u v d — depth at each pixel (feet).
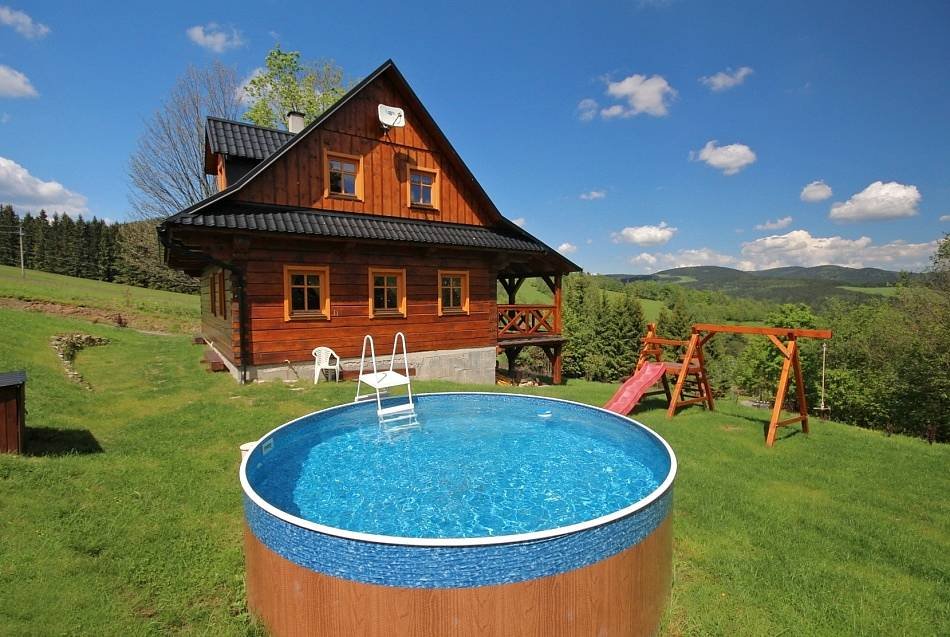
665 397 36.76
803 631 10.30
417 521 13.21
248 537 10.61
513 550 8.40
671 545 11.61
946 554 13.66
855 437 26.12
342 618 8.70
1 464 15.60
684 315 151.74
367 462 18.12
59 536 12.28
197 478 16.80
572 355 139.13
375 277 36.83
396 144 38.01
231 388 30.17
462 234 39.99
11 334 37.47
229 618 10.14
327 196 34.60
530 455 19.03
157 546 12.47
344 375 33.83
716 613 10.77
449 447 19.98
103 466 17.20
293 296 33.35
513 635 8.54
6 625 9.07
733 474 19.40
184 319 77.82
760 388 116.16
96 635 9.22
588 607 9.07
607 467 17.75
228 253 30.50
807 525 15.11
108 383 32.60
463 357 41.32
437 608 8.30
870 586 11.92
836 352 93.30
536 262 48.78
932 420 70.69
